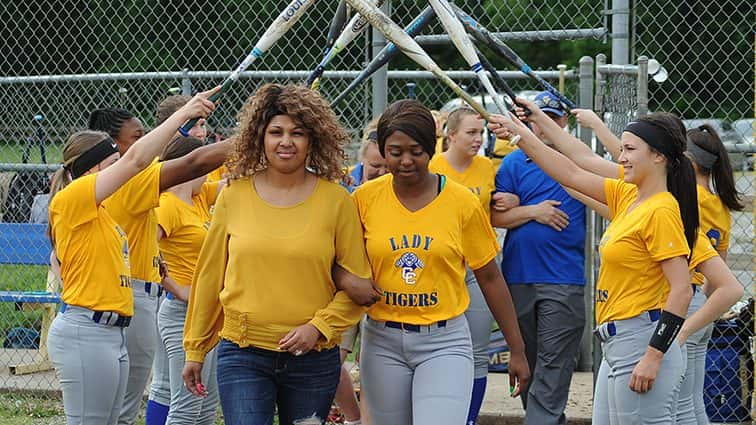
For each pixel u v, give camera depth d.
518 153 8.12
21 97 11.20
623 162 5.77
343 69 12.66
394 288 5.78
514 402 9.00
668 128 5.67
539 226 7.93
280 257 5.50
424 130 5.66
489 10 14.12
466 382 5.78
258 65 12.58
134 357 6.91
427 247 5.72
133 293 6.80
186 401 7.18
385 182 5.89
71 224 6.15
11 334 10.96
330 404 5.77
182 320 7.21
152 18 12.11
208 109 6.00
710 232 7.30
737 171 12.84
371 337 5.91
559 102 7.93
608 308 5.82
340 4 6.66
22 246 10.38
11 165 9.98
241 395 5.54
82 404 6.27
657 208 5.60
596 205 6.72
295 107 5.51
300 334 5.47
